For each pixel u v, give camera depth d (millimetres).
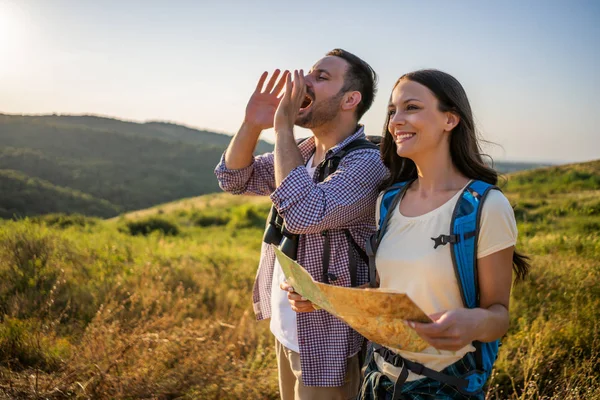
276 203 2270
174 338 4148
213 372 3863
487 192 1735
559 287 6215
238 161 2920
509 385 4008
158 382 3672
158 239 17719
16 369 3812
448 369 1756
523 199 25469
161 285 6426
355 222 2396
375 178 2371
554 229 15352
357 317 1613
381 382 1858
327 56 2619
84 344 4023
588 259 7961
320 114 2559
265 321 5500
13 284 5934
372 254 1979
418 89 1863
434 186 1898
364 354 2463
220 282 7516
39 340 4137
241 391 3693
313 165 2744
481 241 1705
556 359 4082
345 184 2311
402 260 1833
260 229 27359
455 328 1544
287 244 2461
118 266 7867
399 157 2117
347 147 2520
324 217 2221
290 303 2377
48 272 6512
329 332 2402
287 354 2592
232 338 4750
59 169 151750
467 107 1875
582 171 36125
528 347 4312
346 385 2467
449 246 1733
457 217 1742
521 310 5535
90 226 17812
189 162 187625
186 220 32219
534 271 6758
